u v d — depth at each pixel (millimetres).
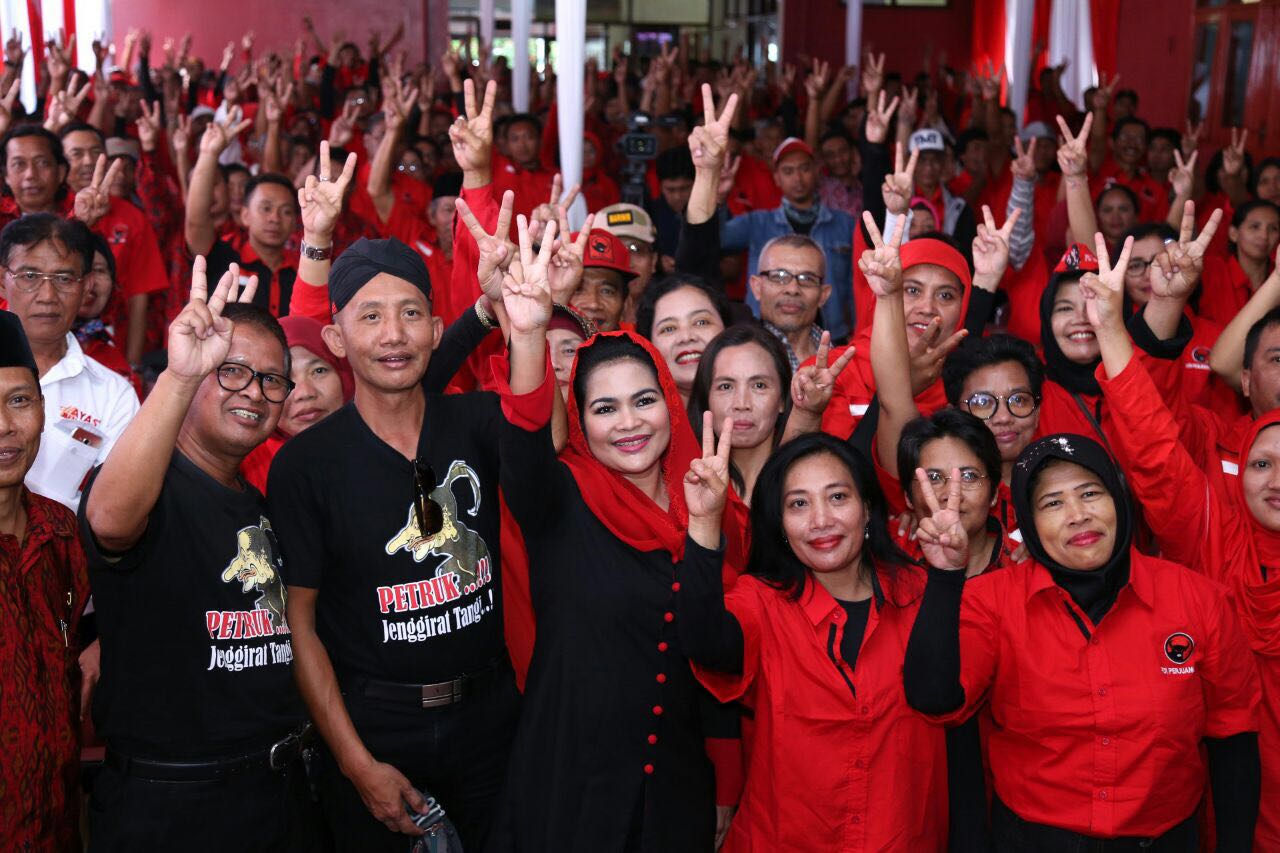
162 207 5500
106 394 3137
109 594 2242
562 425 2537
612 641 2400
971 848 2412
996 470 2680
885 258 2852
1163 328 3232
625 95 10469
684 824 2430
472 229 2576
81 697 2693
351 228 5730
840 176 7391
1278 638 2680
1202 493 2754
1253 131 11922
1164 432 2738
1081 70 13812
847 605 2459
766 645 2420
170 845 2248
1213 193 7766
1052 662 2371
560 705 2408
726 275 6129
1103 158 8906
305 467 2439
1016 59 10445
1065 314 3477
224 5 16812
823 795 2367
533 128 7469
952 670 2264
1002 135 8844
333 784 2566
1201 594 2400
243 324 2330
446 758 2516
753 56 20219
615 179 8578
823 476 2379
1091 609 2396
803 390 2857
